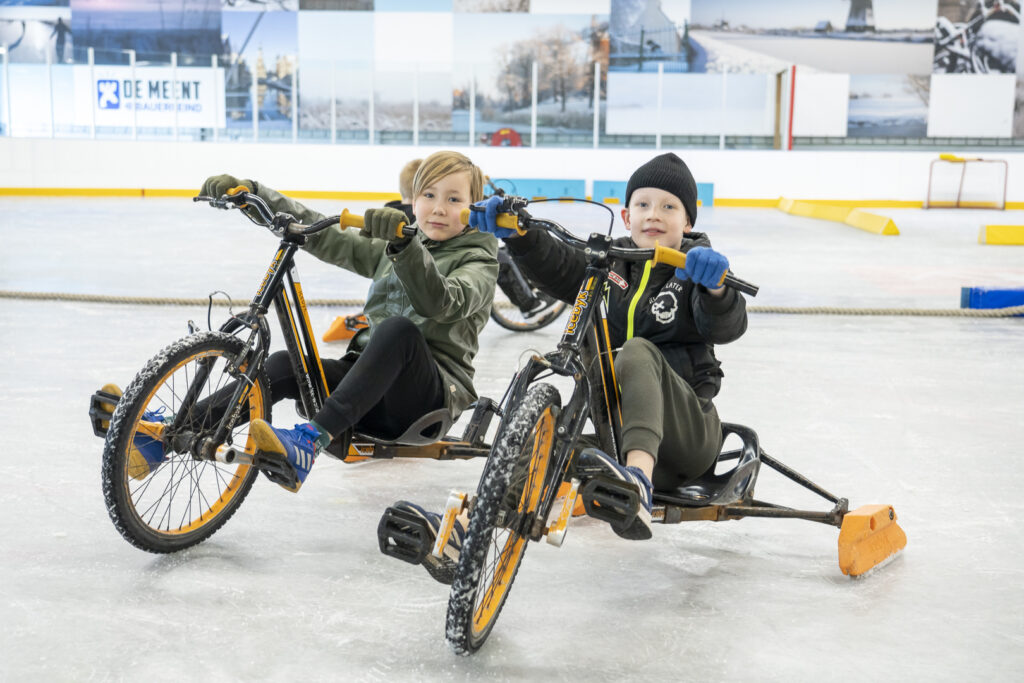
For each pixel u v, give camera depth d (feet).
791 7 48.26
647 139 49.19
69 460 7.89
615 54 48.52
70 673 4.68
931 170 43.01
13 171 41.78
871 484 7.86
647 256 5.34
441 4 48.39
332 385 7.00
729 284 5.29
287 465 5.85
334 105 43.78
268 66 48.52
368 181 43.04
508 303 14.97
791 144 45.47
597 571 6.16
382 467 8.21
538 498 5.26
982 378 11.78
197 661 4.83
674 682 4.79
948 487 7.80
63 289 17.22
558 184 43.04
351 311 15.57
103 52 49.19
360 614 5.42
